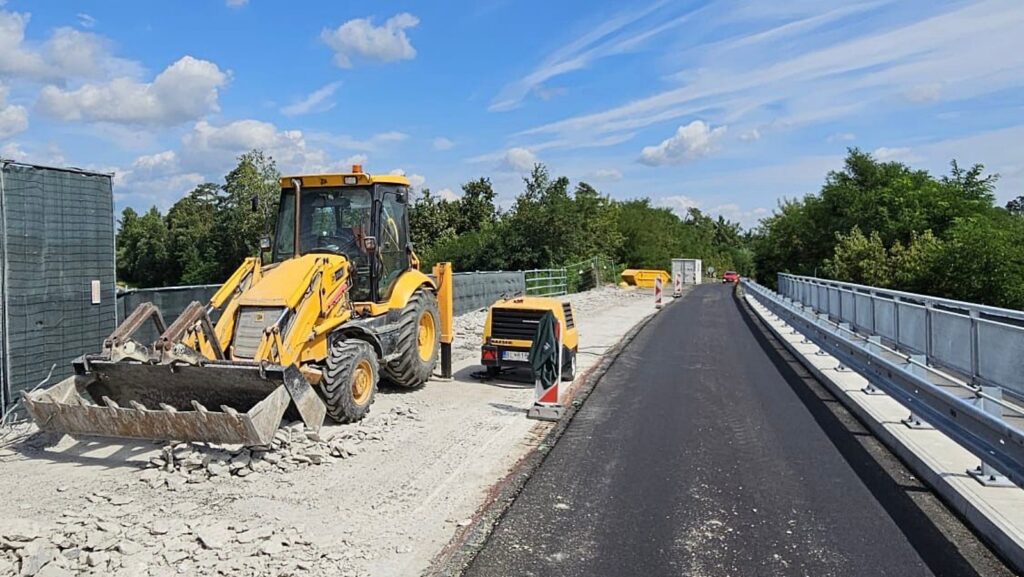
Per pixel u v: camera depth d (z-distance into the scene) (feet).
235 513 18.08
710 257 351.05
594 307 96.27
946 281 97.14
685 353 48.73
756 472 21.77
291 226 33.17
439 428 27.25
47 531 16.31
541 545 16.31
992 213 124.36
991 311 23.66
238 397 23.80
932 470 20.49
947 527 17.43
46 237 28.22
